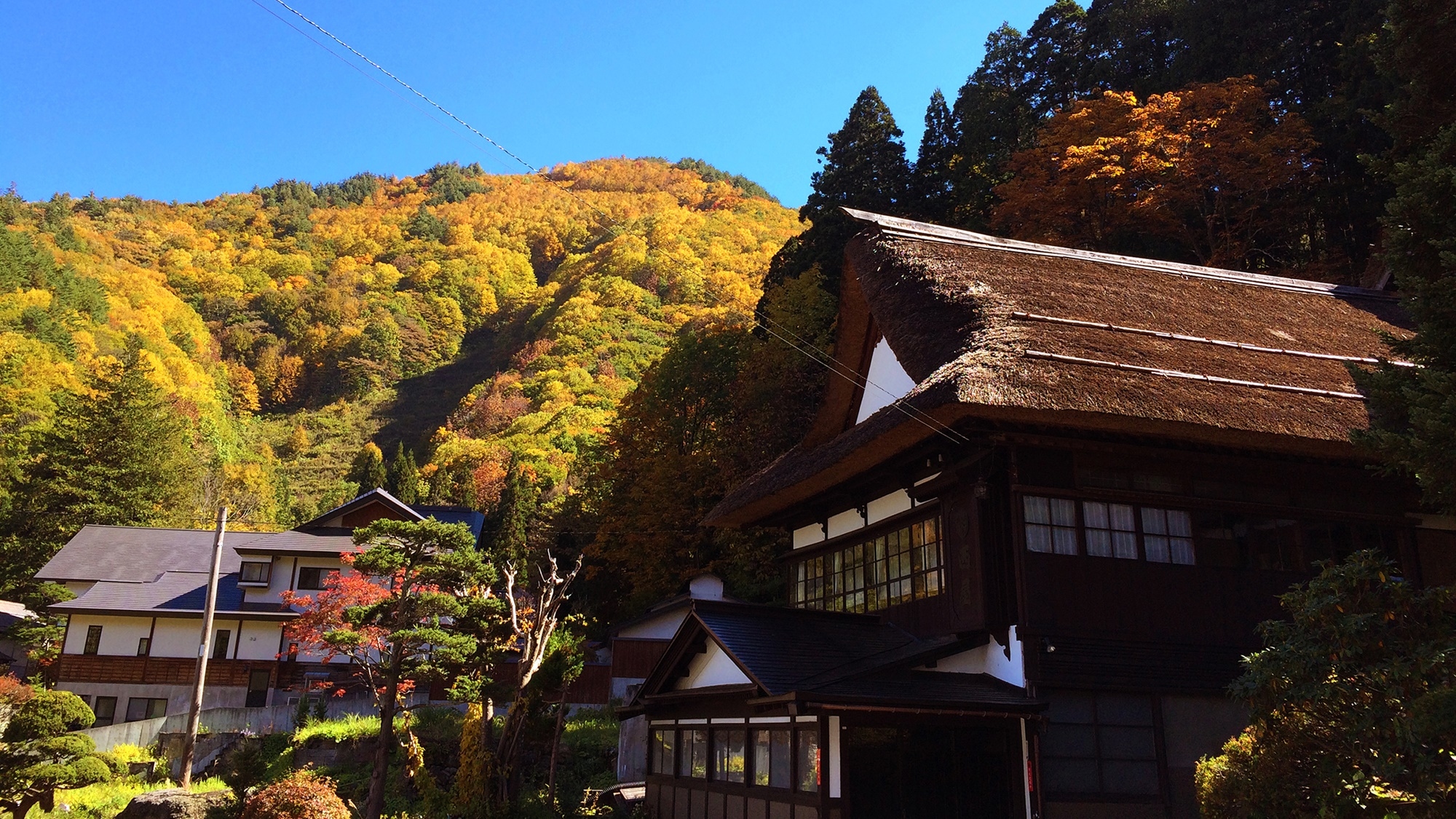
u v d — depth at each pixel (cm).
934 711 1154
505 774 1617
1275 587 1373
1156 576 1319
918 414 1254
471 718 1711
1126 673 1258
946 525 1395
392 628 1848
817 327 3544
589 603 3688
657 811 1650
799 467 1686
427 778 1692
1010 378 1220
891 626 1519
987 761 1233
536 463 7194
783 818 1236
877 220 1770
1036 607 1247
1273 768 788
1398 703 707
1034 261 1731
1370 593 791
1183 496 1359
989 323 1378
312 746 2216
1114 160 3253
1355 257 3148
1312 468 1438
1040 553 1276
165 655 3359
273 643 3384
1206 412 1268
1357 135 2906
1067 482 1318
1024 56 4678
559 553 4112
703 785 1491
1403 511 1472
